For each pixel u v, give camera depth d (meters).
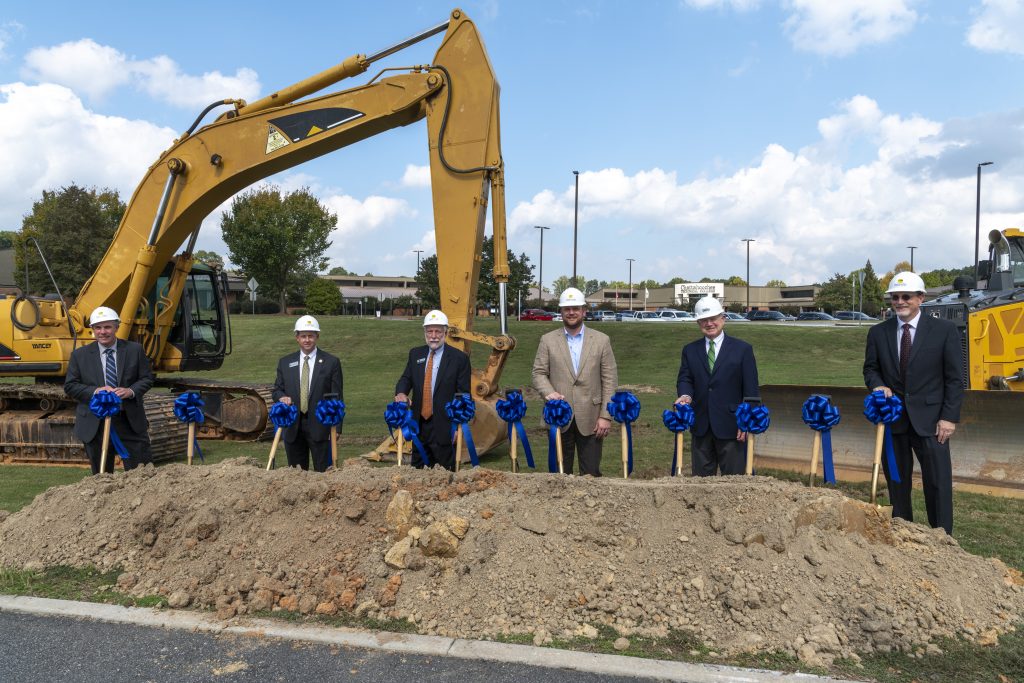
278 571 4.09
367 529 4.28
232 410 10.92
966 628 3.54
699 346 5.22
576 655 3.32
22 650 3.48
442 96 8.02
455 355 5.59
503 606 3.74
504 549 3.99
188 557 4.35
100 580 4.35
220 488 4.79
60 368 9.45
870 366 5.00
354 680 3.14
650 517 4.12
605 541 4.04
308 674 3.21
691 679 3.11
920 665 3.24
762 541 3.88
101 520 4.76
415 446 5.59
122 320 9.39
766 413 4.64
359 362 25.00
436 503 4.33
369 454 8.59
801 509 3.98
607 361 5.48
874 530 4.05
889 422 4.52
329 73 8.60
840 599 3.63
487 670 3.22
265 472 4.94
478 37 7.96
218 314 11.55
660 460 8.42
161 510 4.61
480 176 7.92
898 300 4.80
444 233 8.06
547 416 5.03
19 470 8.76
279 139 8.66
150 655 3.42
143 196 9.33
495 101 7.96
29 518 4.92
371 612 3.79
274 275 44.00
